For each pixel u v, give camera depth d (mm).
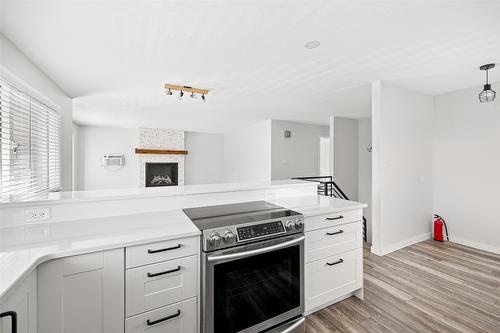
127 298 1251
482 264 2906
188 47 2145
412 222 3615
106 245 1193
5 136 1942
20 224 1510
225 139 8211
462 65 2602
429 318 1918
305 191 2660
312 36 1965
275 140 5969
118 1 1501
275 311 1641
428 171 3848
